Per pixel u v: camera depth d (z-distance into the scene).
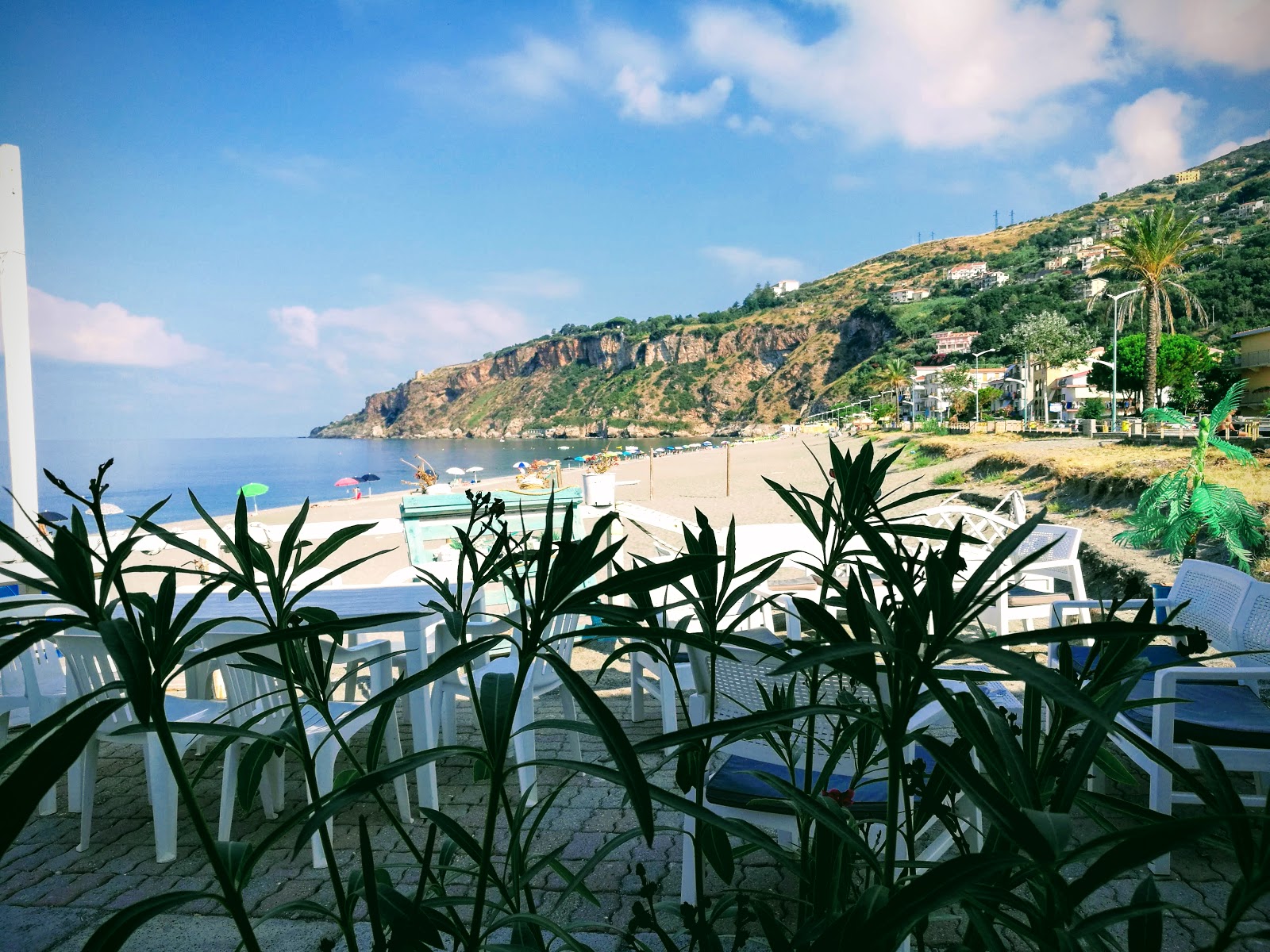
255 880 3.18
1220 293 105.38
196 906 3.01
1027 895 2.78
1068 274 163.62
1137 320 107.19
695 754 1.46
